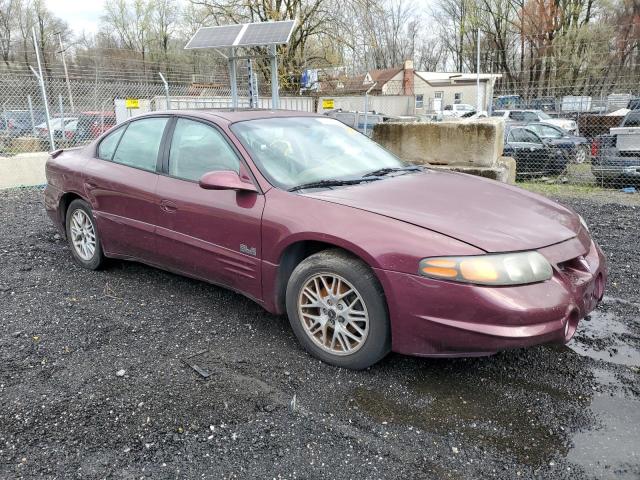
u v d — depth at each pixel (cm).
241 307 391
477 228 282
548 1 3741
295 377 297
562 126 1755
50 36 4444
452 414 264
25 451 236
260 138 368
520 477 221
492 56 4116
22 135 1603
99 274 462
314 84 2441
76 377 295
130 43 4878
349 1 2342
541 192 915
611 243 561
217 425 253
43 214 717
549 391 284
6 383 288
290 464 228
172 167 389
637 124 1252
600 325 364
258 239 328
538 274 267
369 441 243
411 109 4075
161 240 390
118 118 1483
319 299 309
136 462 229
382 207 302
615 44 2769
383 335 287
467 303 260
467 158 784
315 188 335
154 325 361
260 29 984
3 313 378
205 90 1642
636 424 255
